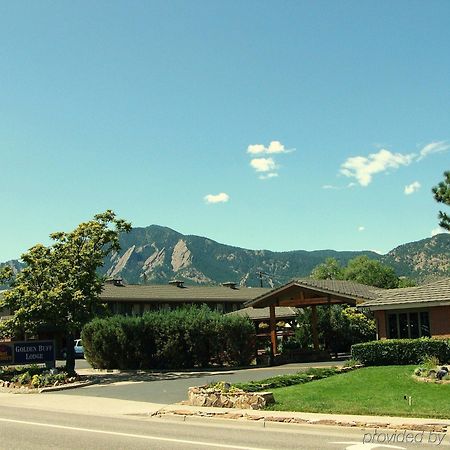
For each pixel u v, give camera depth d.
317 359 34.91
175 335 32.69
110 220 31.20
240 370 30.97
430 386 19.81
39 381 25.14
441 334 28.95
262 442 11.86
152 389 23.12
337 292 33.62
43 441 12.59
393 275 76.81
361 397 18.02
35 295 28.47
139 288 59.75
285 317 48.81
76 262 29.86
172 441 12.16
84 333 34.69
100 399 20.69
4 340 33.69
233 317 33.75
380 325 31.22
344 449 10.97
